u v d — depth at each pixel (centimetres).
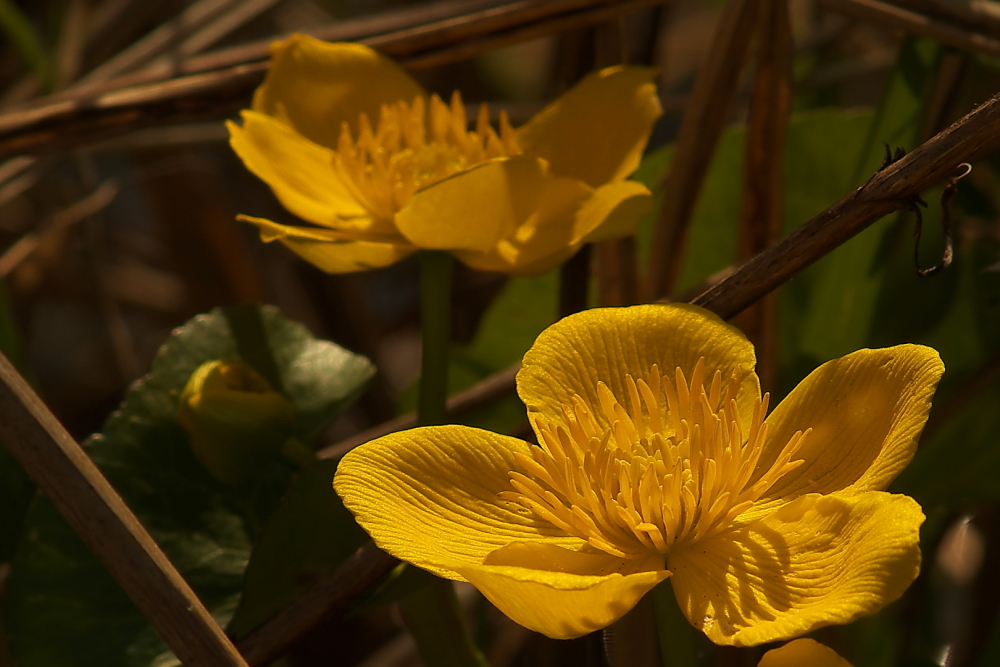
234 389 24
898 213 27
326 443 33
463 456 22
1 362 21
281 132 25
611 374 23
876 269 27
